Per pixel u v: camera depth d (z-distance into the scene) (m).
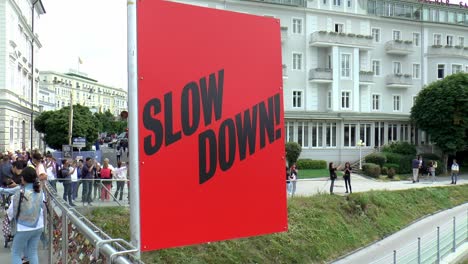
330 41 42.06
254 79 3.31
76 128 45.78
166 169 2.91
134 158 2.81
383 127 44.44
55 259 5.81
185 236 2.95
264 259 15.86
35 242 6.11
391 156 39.50
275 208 3.35
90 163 16.31
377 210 23.58
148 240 2.82
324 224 19.91
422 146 45.19
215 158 3.11
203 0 37.41
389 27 46.75
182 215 2.96
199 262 13.75
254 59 3.32
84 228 3.49
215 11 3.16
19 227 5.93
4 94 35.81
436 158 42.50
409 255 14.70
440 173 39.91
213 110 3.12
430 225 23.39
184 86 3.00
